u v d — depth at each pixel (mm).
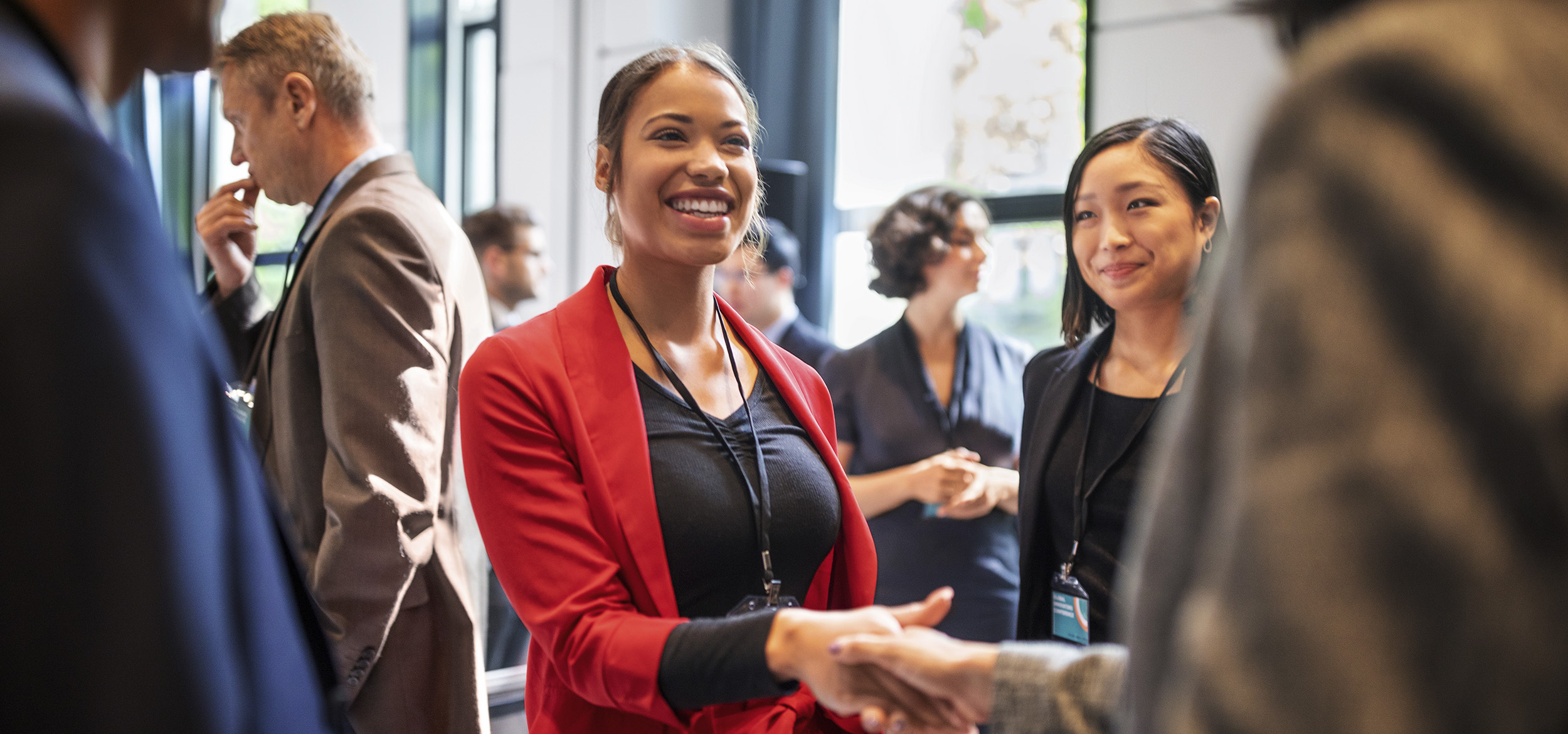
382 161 1920
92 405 446
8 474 432
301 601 772
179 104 5434
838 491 1490
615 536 1276
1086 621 1495
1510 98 381
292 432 1754
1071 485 1570
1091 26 3807
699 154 1401
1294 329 397
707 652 1139
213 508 507
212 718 469
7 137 463
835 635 1090
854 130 4688
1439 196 379
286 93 1890
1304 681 366
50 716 434
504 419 1295
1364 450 370
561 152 5238
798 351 3668
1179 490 490
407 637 1729
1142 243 1533
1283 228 413
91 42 563
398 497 1626
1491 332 361
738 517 1339
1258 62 3461
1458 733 359
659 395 1388
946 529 2539
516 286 4172
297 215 5301
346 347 1661
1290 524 378
